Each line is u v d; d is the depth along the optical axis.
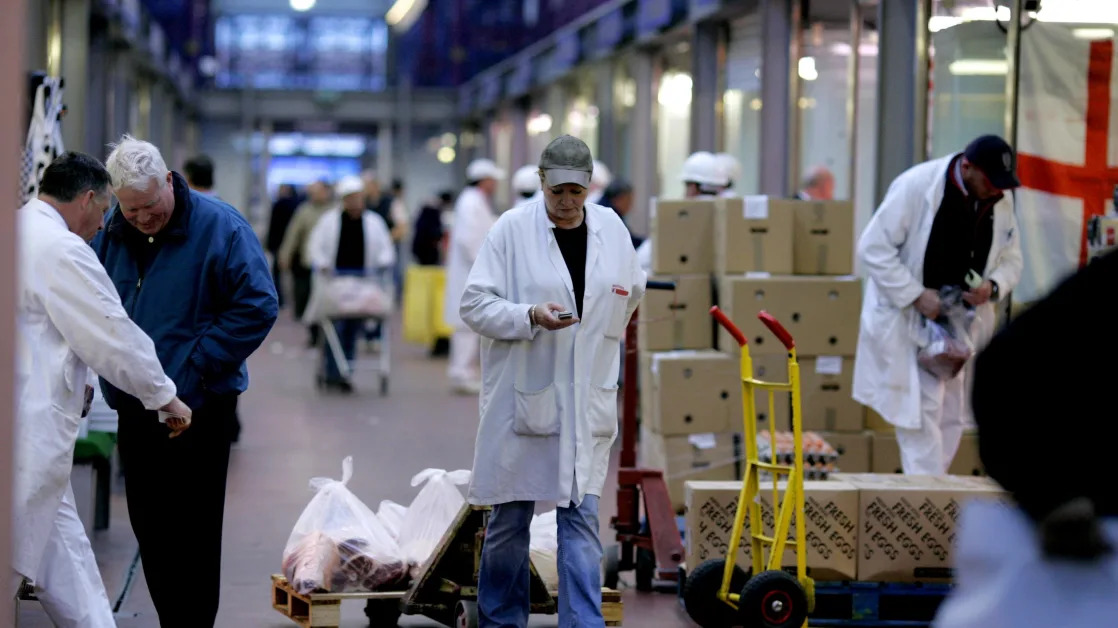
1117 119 13.33
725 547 9.84
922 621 9.80
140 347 7.18
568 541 7.98
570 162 7.89
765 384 8.90
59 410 7.10
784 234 13.27
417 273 30.50
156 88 43.38
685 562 10.13
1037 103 13.48
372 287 22.95
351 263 23.09
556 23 41.84
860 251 11.61
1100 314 2.51
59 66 25.44
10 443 3.85
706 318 13.52
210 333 8.02
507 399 8.02
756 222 13.20
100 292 7.09
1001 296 11.46
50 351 7.11
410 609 8.90
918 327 11.46
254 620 9.49
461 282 23.44
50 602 7.30
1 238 3.82
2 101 3.83
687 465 13.04
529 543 8.83
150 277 8.03
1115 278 2.53
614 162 32.25
